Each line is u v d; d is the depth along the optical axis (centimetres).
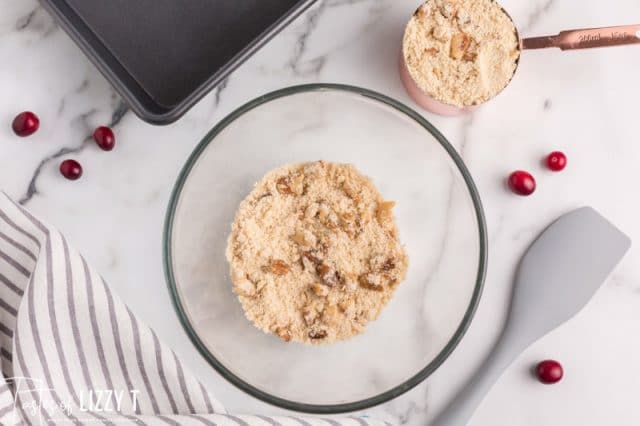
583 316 75
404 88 75
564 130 75
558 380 73
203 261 73
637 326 75
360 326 70
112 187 73
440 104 71
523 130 75
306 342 69
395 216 74
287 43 75
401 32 75
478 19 71
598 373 75
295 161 75
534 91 75
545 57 75
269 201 70
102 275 72
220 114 74
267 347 73
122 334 67
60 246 66
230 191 74
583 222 74
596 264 74
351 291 69
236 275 69
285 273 69
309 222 70
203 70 73
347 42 75
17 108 73
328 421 68
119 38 73
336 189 71
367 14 75
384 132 75
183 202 73
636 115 75
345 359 73
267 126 74
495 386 74
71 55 73
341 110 74
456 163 71
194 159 69
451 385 73
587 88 76
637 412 74
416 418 73
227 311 73
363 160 75
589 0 76
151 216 73
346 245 70
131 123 73
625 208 75
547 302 73
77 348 67
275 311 69
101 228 73
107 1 73
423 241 74
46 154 73
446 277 73
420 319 74
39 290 65
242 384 68
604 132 76
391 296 70
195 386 68
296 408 69
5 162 73
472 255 73
